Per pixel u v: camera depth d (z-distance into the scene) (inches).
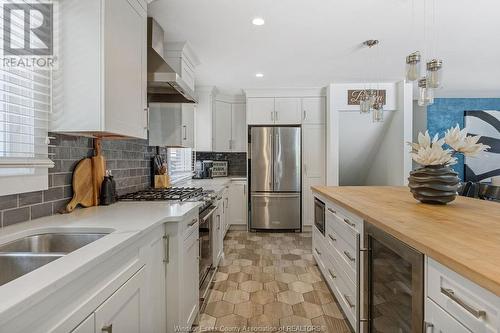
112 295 40.7
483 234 46.9
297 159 184.5
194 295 78.5
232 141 207.3
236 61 141.4
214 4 89.5
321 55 133.6
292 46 122.8
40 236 51.3
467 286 34.9
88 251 37.1
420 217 60.1
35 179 56.9
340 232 85.3
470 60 141.6
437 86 79.9
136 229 49.8
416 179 76.3
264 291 101.6
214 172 204.5
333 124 180.4
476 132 230.8
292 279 111.4
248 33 110.4
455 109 231.6
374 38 115.3
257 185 185.6
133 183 103.0
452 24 103.3
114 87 63.3
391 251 55.6
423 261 43.9
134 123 74.3
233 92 202.7
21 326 25.2
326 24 103.0
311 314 86.9
